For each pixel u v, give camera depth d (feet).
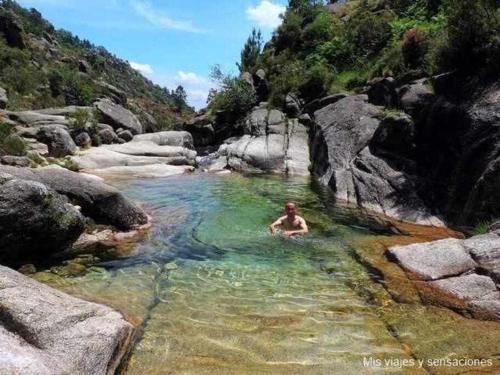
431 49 48.52
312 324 17.31
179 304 18.86
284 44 98.43
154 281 21.42
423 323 17.43
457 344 15.80
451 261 22.24
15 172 27.61
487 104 34.24
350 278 22.29
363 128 50.60
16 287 13.94
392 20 77.41
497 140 32.01
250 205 39.50
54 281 21.02
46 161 55.88
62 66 175.52
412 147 40.86
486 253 22.13
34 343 12.17
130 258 24.63
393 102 50.83
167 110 252.62
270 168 62.80
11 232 22.09
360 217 35.91
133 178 54.70
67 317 13.61
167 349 15.19
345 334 16.55
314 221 34.24
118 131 86.33
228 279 21.99
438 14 67.31
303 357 14.92
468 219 31.96
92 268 22.97
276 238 29.22
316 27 91.20
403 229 32.60
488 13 37.14
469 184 33.58
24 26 215.51
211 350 15.21
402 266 23.30
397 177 39.93
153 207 37.55
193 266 23.67
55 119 72.38
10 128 60.44
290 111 73.56
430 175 38.27
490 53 35.86
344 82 73.15
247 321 17.47
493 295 19.25
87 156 62.18
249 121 74.74
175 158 67.97
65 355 12.15
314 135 62.90
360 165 44.75
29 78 122.52
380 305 19.11
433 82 42.06
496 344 15.76
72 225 25.67
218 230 30.86
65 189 28.50
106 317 15.03
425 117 40.22
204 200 41.45
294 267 23.88
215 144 92.43
